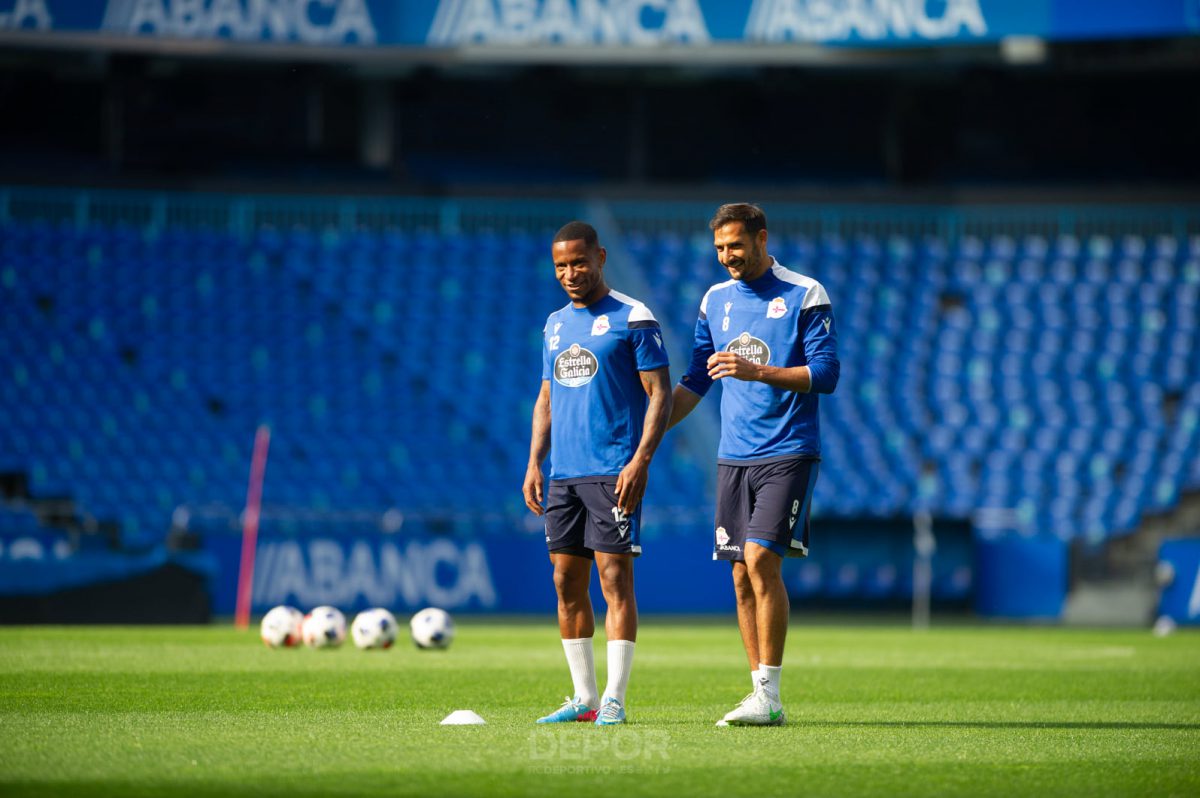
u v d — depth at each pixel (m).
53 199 99.12
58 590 63.91
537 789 16.44
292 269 99.81
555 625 68.81
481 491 87.69
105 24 90.31
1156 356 99.19
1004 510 89.56
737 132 111.44
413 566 75.94
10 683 31.30
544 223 105.00
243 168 104.94
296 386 93.00
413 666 38.94
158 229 100.06
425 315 98.44
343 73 98.62
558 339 24.80
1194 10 88.31
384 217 104.25
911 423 94.62
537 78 99.81
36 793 15.81
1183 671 40.78
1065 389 97.19
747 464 24.31
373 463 88.69
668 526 83.50
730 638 58.88
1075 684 35.59
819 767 18.55
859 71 100.81
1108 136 110.88
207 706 26.69
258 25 91.62
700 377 26.11
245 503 85.31
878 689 33.59
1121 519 89.44
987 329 100.94
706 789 16.61
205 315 96.19
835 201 105.62
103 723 23.20
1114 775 18.44
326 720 24.03
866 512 88.75
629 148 110.38
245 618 66.50
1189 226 105.06
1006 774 18.33
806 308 24.48
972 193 105.75
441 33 92.38
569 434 24.41
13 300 94.38
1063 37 89.88
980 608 82.50
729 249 24.75
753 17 92.38
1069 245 105.00
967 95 110.19
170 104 105.44
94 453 86.88
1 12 89.25
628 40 92.62
